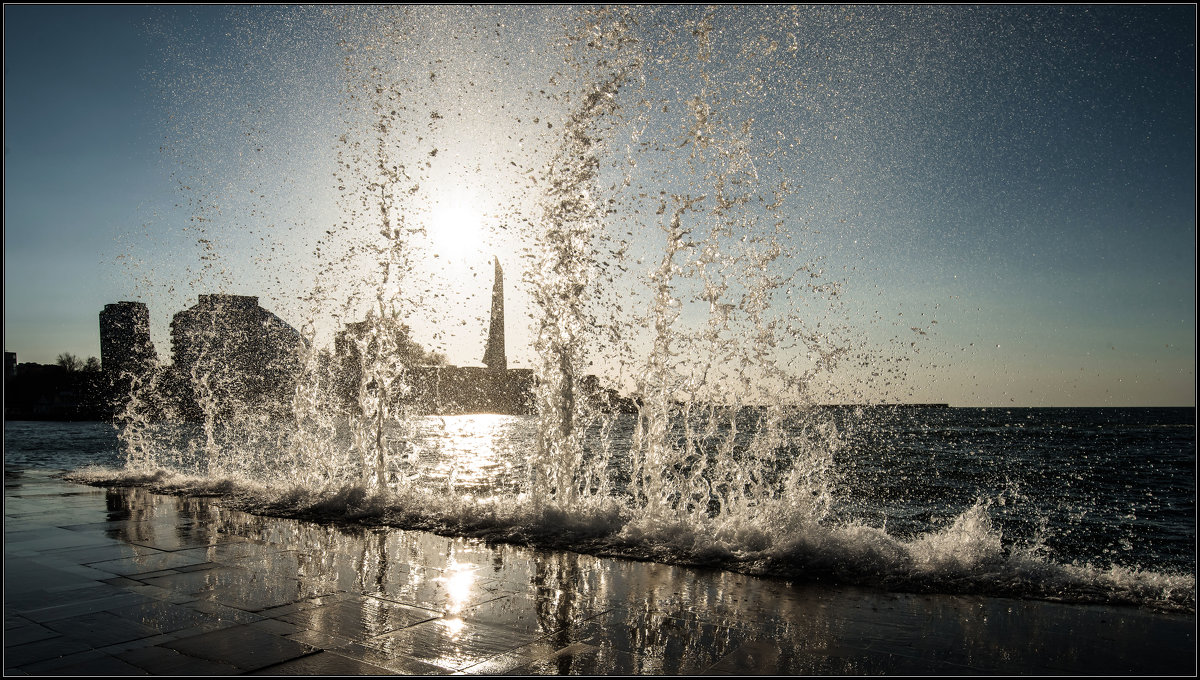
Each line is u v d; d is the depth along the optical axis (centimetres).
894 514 943
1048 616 293
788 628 278
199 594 333
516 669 233
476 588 343
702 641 262
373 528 516
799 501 464
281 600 322
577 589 341
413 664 238
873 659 241
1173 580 345
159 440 2147
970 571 360
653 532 458
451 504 564
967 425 4706
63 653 249
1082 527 900
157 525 534
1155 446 2702
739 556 403
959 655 245
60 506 637
